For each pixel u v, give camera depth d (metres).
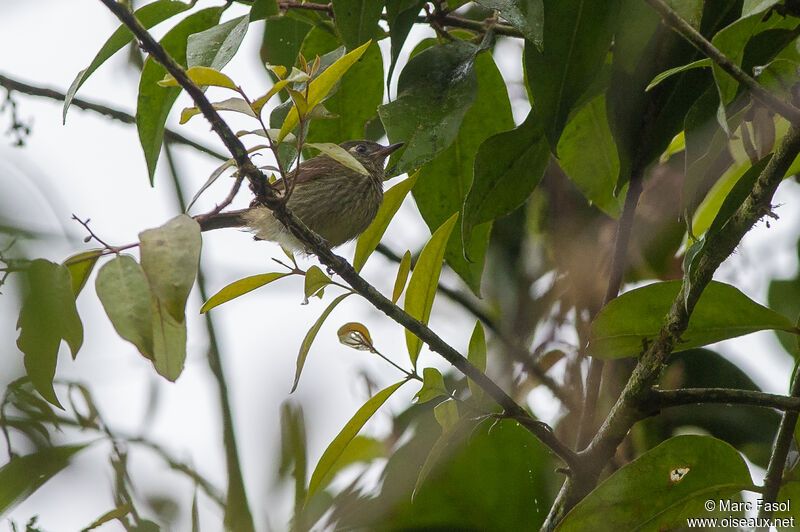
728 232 5.44
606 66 7.00
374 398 6.16
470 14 10.22
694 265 5.68
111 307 4.79
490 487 7.72
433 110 6.64
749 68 6.27
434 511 7.71
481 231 7.95
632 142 6.79
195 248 4.81
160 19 7.06
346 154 5.60
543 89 6.39
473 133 8.24
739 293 6.11
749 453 8.38
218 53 6.37
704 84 6.65
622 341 6.49
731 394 6.01
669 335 5.96
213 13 7.30
